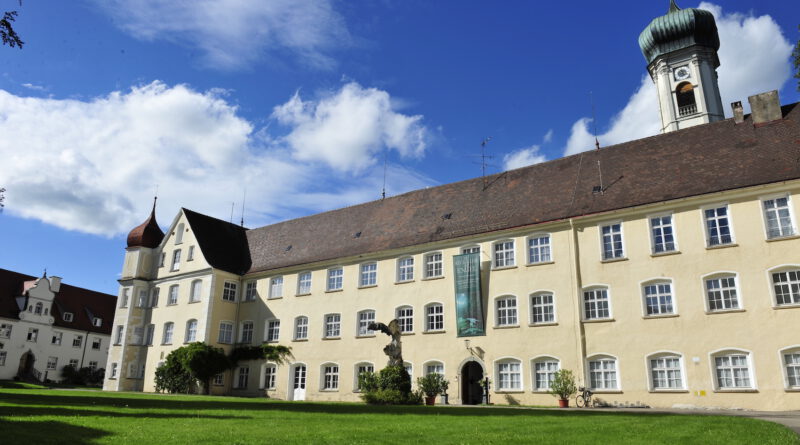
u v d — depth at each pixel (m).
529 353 35.66
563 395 32.75
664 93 57.12
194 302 52.56
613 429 14.34
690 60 56.59
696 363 30.52
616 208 35.09
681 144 37.38
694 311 31.25
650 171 36.66
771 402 28.17
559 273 35.94
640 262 33.50
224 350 51.12
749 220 30.97
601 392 32.72
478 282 38.53
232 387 50.25
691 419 17.95
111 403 23.44
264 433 12.35
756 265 30.22
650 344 32.00
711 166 34.34
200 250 54.03
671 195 33.72
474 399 38.25
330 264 47.44
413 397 35.00
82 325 78.62
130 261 58.44
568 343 34.47
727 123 36.75
